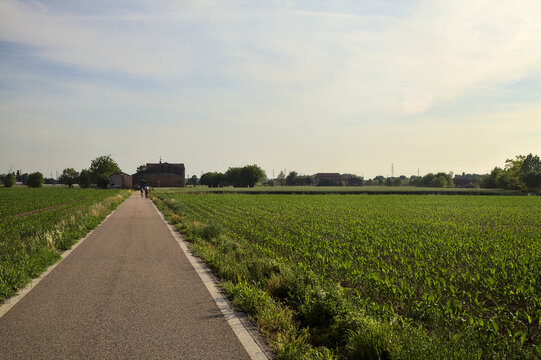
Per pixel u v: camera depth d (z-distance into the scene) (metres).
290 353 4.82
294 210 35.78
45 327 5.82
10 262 9.60
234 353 4.99
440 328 6.36
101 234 17.23
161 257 11.76
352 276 9.91
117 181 122.44
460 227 23.80
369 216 30.70
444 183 177.12
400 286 8.81
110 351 4.99
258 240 16.64
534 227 25.53
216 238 15.66
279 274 9.02
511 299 8.44
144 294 7.67
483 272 10.74
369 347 4.89
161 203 39.69
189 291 7.92
